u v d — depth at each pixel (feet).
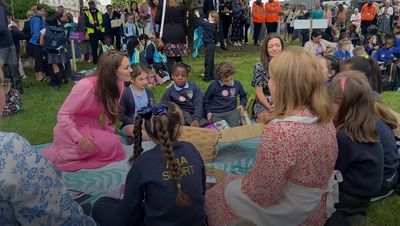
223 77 16.78
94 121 14.14
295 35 54.08
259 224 8.33
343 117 9.55
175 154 7.80
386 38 29.66
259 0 49.49
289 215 8.07
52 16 28.32
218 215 8.78
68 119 13.28
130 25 39.96
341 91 9.49
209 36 28.99
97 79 13.53
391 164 10.84
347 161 9.53
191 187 7.70
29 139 17.63
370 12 56.44
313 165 7.70
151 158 7.72
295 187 7.97
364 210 10.23
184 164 7.81
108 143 13.84
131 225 8.32
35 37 31.17
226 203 8.73
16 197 4.66
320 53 31.24
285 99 7.75
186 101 16.70
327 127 7.89
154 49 28.66
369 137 9.41
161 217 7.55
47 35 28.19
